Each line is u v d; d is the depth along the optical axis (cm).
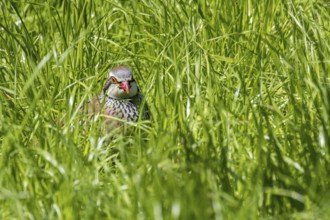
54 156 1088
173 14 1527
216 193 949
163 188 977
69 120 1200
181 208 913
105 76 1438
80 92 1345
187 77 1317
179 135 1150
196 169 1000
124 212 950
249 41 1466
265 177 1045
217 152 1124
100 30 1516
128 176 1036
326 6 1594
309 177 1055
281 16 1559
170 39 1422
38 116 1207
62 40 1461
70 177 1044
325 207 948
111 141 1230
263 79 1378
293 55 1363
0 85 1405
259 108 1220
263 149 1086
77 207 993
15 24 1527
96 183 1058
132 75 1334
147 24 1515
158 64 1320
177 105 1206
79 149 1176
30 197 1010
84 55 1459
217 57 1382
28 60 1384
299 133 1133
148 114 1336
